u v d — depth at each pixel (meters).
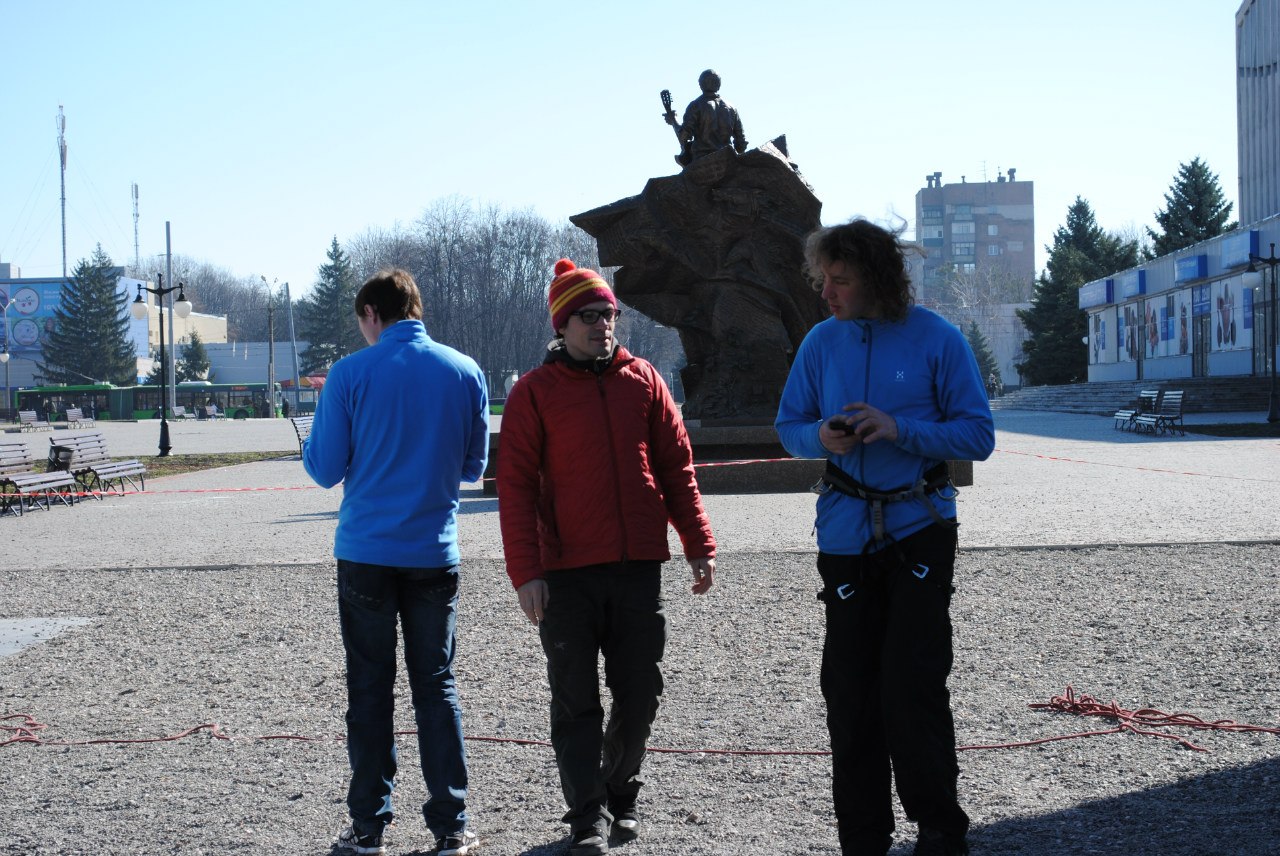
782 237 18.00
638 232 17.94
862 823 3.72
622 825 4.18
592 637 4.07
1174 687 5.95
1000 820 4.22
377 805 4.14
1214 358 51.50
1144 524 12.07
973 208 188.50
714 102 18.16
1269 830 4.00
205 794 4.76
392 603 4.20
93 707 6.16
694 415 18.36
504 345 95.12
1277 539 10.49
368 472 4.20
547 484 4.09
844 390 3.82
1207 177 75.69
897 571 3.65
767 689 6.13
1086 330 73.12
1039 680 6.16
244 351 115.50
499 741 5.42
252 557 11.53
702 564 4.23
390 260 99.94
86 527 15.15
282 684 6.54
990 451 3.70
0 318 110.06
